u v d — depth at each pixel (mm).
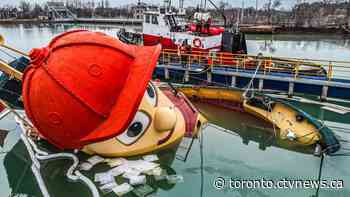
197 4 22266
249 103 11188
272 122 10273
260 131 10172
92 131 5770
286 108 10445
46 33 53250
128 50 6109
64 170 7406
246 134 9977
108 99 5711
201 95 12680
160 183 7129
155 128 7953
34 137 8648
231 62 16859
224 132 10148
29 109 5906
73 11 106438
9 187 7145
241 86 16016
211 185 7121
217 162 8156
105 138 5539
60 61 5645
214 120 11133
